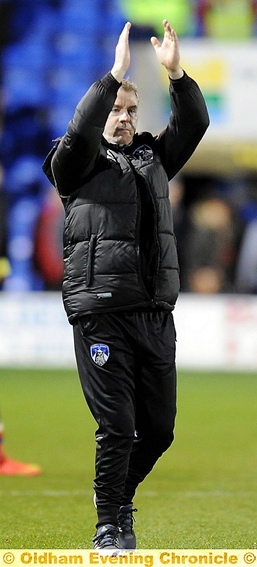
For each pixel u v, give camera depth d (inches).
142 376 554.3
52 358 2020.2
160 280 551.2
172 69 566.9
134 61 2182.6
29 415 1376.7
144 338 546.9
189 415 1386.6
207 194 2215.8
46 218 2180.1
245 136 2186.3
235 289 2160.4
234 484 869.8
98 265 543.2
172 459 1016.9
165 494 818.8
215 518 713.0
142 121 2176.4
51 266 2171.5
